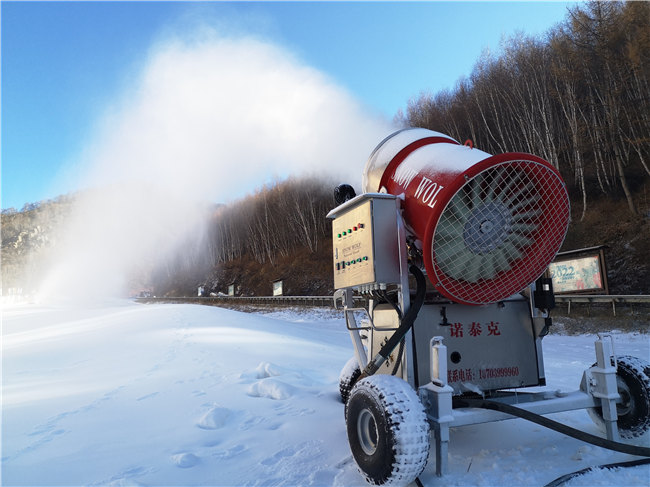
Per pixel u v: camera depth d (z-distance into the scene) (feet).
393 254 11.58
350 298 14.12
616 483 8.78
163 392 18.49
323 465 10.62
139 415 15.06
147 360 27.58
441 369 9.71
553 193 11.28
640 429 10.94
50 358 29.84
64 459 11.09
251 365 24.91
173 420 14.48
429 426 9.12
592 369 11.12
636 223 75.00
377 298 12.44
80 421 14.39
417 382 11.18
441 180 11.02
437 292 12.32
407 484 9.19
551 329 52.80
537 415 9.92
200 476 10.06
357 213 12.38
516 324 12.35
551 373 24.12
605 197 85.61
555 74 99.81
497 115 114.11
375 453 8.98
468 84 134.21
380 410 8.98
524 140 108.58
